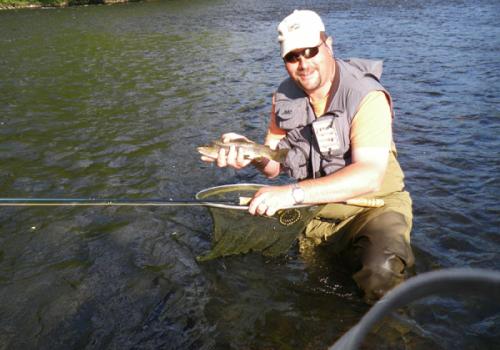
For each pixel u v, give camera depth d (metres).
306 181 1.51
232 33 8.24
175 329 1.53
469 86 4.05
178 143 3.13
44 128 3.53
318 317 1.54
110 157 2.93
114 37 8.12
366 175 1.48
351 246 1.72
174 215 2.22
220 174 2.64
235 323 1.54
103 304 1.66
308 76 1.55
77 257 1.92
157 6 13.99
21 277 1.81
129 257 1.91
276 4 13.43
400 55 5.50
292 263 1.81
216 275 1.78
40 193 2.47
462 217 2.04
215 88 4.52
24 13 12.56
